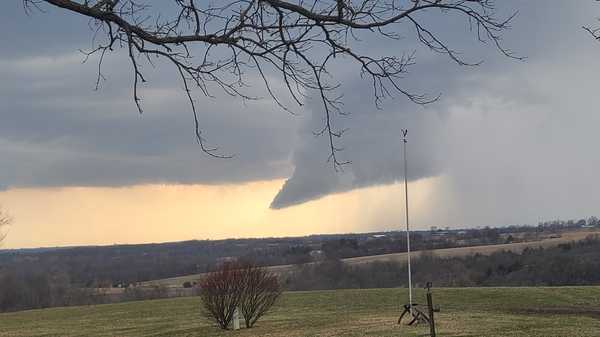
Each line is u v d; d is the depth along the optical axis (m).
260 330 30.64
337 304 45.06
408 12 4.12
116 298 67.50
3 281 69.44
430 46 4.58
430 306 14.16
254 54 4.48
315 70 4.68
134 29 4.14
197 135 4.89
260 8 4.30
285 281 63.94
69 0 3.98
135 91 4.61
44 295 69.62
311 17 4.09
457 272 68.94
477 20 4.34
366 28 4.15
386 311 39.09
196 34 4.31
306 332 27.67
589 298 42.22
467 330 25.17
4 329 40.91
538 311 36.12
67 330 38.25
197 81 4.77
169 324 37.97
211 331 32.12
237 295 32.59
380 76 4.65
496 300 42.56
